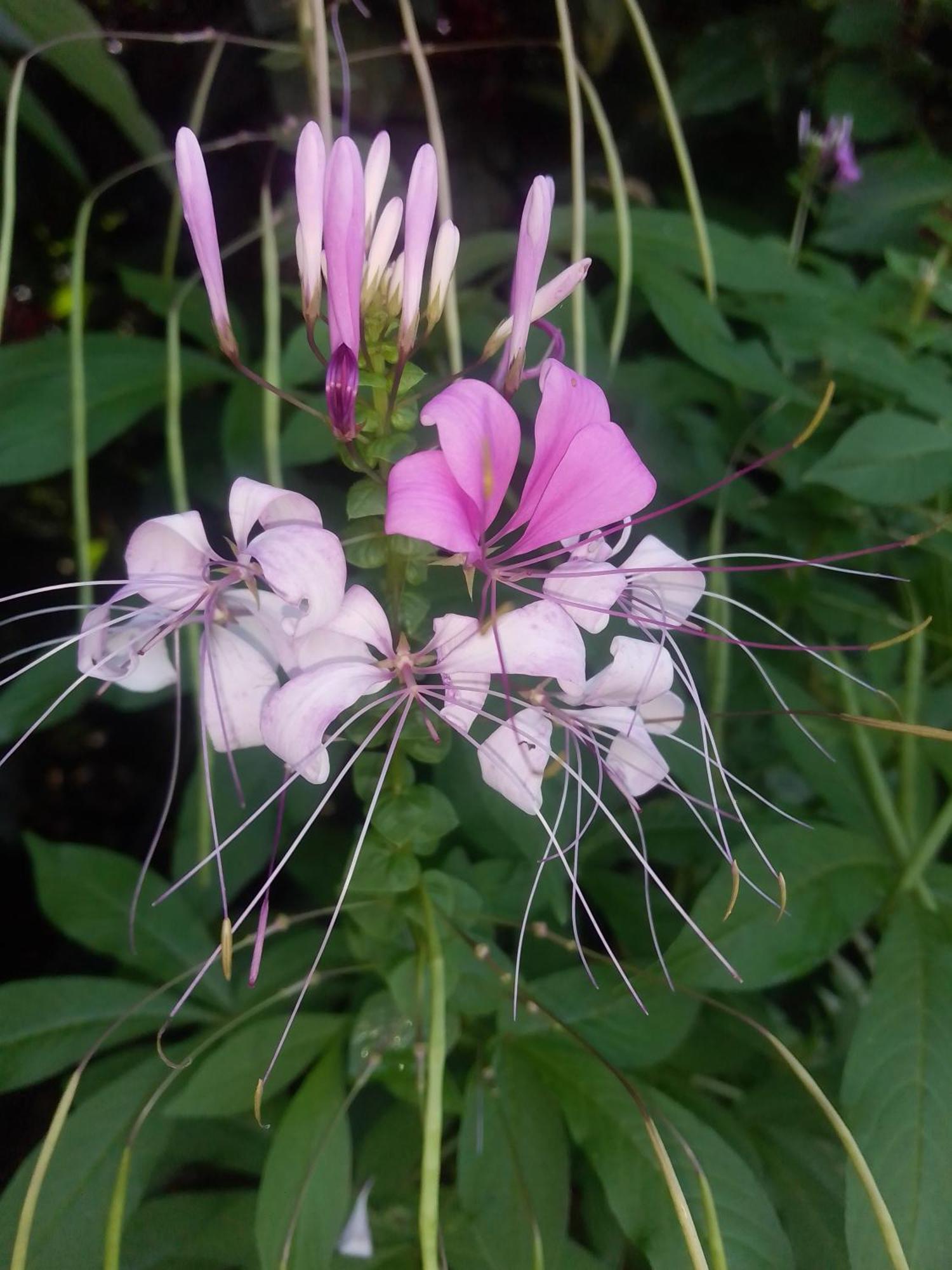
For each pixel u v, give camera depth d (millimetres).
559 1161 173
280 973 215
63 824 375
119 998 209
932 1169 158
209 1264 184
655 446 252
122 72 242
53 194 346
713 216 328
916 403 232
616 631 214
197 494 311
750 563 263
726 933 181
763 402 269
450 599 213
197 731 287
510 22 302
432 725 153
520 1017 189
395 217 140
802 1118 210
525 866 213
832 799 218
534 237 130
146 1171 181
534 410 232
